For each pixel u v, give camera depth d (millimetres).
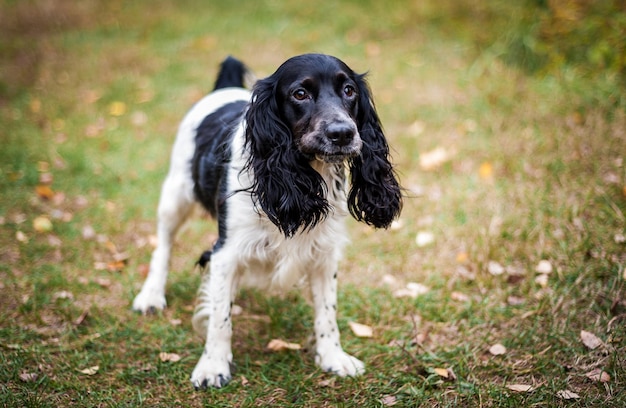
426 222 4836
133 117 6883
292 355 3541
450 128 6133
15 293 4059
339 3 9836
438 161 5559
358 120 3346
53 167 5836
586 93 6023
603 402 2965
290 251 3336
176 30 9531
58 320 3830
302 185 3117
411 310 3904
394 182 3471
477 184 5188
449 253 4484
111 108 7082
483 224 4652
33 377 3236
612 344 3406
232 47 8734
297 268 3396
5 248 4590
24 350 3449
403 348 3475
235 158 3312
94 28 9938
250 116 3150
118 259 4516
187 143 4047
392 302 3969
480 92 6633
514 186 5055
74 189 5516
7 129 6551
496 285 4062
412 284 4156
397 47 8219
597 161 5086
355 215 3453
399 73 7449
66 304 3967
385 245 4629
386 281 4219
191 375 3352
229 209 3291
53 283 4160
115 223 5031
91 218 5094
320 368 3402
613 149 5188
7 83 7797
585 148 5266
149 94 7422
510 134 5766
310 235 3342
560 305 3734
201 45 8859
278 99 3107
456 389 3197
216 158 3541
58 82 7844
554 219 4527
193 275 4414
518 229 4508
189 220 4289
